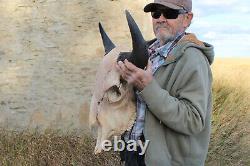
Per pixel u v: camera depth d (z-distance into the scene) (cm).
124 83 280
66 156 594
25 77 668
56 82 660
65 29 655
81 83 655
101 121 281
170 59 285
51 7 657
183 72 280
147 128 287
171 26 295
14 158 580
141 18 648
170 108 268
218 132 678
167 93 272
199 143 294
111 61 285
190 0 296
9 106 673
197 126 274
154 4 295
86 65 655
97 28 650
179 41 290
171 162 289
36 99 666
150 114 287
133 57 264
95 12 650
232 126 713
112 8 648
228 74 1104
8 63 671
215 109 749
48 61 661
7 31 670
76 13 652
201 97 276
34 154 589
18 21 666
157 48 304
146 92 266
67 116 659
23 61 668
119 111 283
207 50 290
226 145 677
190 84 278
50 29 659
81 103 655
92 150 602
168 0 291
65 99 659
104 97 281
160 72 289
